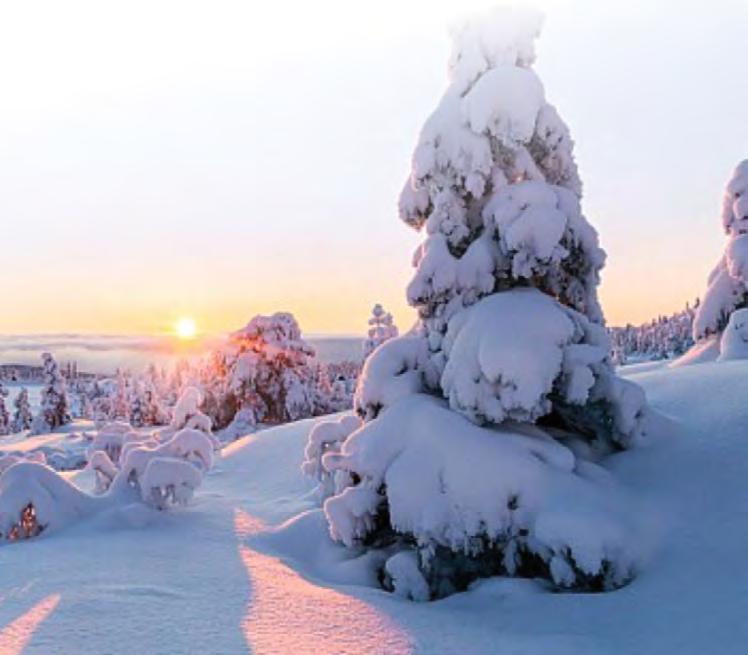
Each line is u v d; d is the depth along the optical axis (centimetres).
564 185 1015
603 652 557
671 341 9988
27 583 757
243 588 744
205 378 3775
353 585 834
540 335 823
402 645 574
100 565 854
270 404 3688
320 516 1076
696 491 800
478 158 941
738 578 633
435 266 949
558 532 710
